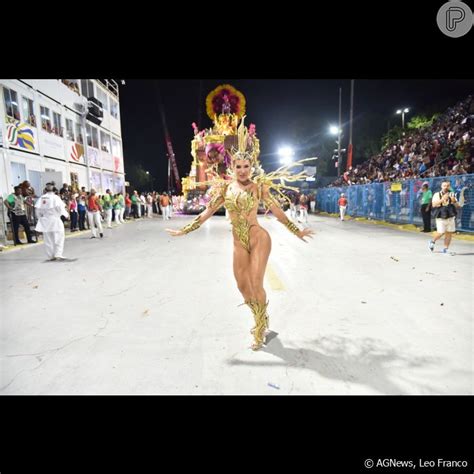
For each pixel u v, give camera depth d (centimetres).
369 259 801
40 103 1778
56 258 859
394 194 1708
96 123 2620
